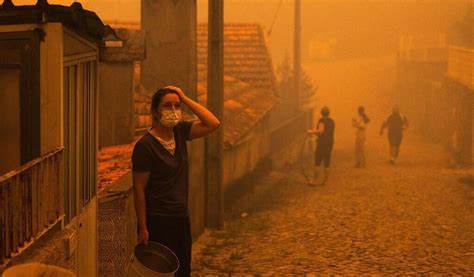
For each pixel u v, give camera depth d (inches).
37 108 236.4
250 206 716.7
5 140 241.0
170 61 590.2
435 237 540.7
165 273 233.5
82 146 277.7
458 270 435.5
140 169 241.4
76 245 259.0
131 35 319.6
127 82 509.7
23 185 207.8
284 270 442.0
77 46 261.9
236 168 800.3
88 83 284.4
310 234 563.5
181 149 250.1
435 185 813.2
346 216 638.5
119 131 512.7
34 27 233.9
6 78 238.5
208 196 596.7
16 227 203.2
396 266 447.5
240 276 427.8
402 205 689.6
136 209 243.1
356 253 489.4
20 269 182.7
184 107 568.7
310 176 936.3
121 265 340.2
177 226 248.2
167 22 589.3
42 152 238.2
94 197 300.5
